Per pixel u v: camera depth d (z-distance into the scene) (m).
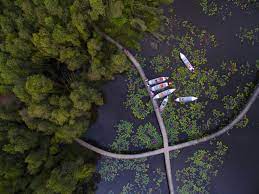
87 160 14.95
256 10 14.99
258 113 15.07
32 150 13.18
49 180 12.70
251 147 15.13
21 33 12.03
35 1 11.75
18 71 12.50
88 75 12.97
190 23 15.04
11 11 12.30
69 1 12.07
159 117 15.03
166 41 15.03
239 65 15.04
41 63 13.10
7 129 12.87
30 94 12.30
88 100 12.91
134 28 13.12
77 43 12.41
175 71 15.10
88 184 14.87
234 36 15.05
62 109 12.47
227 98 15.08
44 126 12.75
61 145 13.95
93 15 11.80
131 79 15.13
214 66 15.07
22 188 12.95
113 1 11.74
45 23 12.08
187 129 15.14
